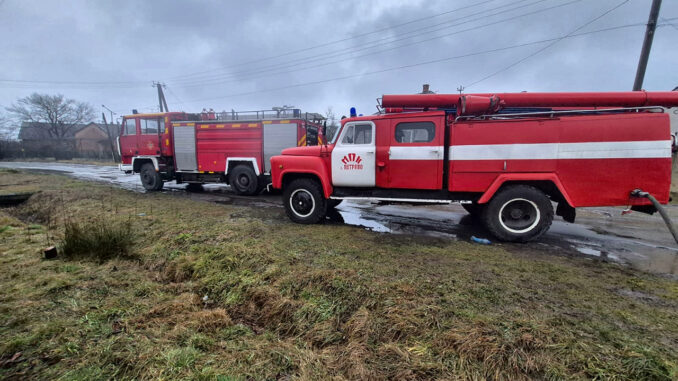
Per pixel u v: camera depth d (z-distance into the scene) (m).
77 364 1.84
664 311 2.42
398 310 2.33
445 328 2.11
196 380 1.72
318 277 2.88
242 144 9.03
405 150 4.70
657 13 9.09
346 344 2.08
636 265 3.50
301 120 8.60
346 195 5.25
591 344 1.95
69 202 7.29
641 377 1.67
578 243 4.36
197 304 2.77
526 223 4.30
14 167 21.58
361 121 4.99
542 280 2.98
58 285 2.86
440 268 3.24
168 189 10.59
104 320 2.35
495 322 2.16
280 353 1.98
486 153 4.27
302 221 5.47
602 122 3.88
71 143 43.28
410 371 1.75
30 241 4.23
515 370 1.75
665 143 3.73
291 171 5.46
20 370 1.78
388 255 3.66
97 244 3.79
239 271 3.20
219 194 9.51
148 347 2.01
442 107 4.63
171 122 9.68
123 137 10.45
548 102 4.16
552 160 4.05
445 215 6.25
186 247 3.97
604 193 3.93
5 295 2.66
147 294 2.86
